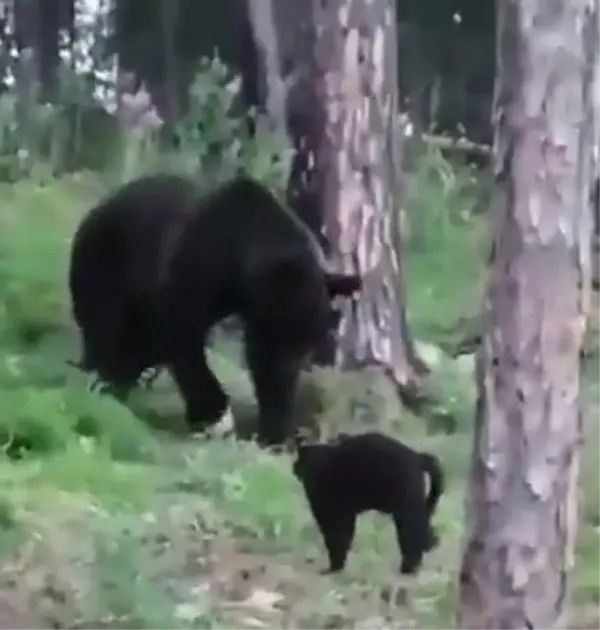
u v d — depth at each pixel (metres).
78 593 9.20
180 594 9.32
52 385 12.22
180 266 12.01
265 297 11.74
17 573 9.41
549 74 7.20
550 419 7.45
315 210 13.60
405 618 9.05
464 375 13.16
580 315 7.42
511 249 7.36
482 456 7.68
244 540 10.01
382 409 12.14
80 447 11.23
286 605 9.23
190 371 11.99
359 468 9.60
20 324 13.38
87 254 12.65
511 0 7.25
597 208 12.46
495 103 7.49
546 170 7.24
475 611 7.81
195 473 10.96
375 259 13.49
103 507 10.35
